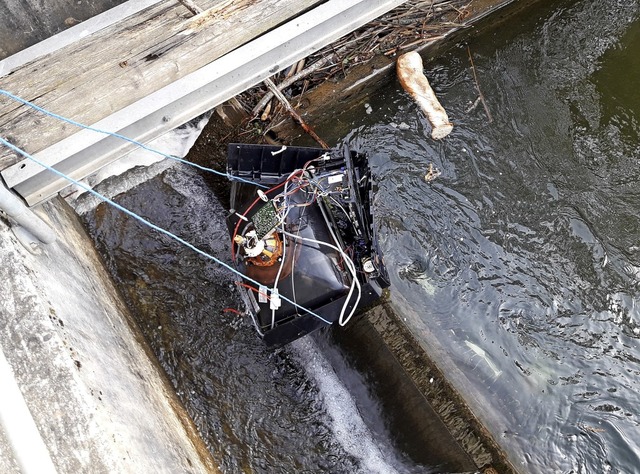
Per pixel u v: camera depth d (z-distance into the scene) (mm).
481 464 4441
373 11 4113
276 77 5512
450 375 4883
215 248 5387
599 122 5945
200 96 3801
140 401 3840
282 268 4309
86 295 4125
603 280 5344
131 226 5277
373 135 5809
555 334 5141
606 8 6262
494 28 6180
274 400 4953
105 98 3768
